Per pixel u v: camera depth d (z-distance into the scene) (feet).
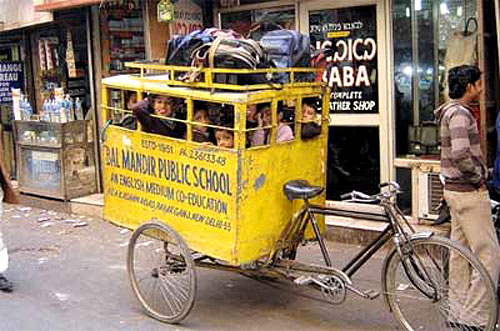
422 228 21.65
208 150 15.33
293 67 16.30
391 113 23.09
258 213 15.44
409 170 22.85
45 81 32.40
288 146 16.03
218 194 15.29
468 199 14.60
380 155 23.47
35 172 30.53
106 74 28.99
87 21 28.99
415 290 15.97
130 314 17.38
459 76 14.51
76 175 29.60
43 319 17.25
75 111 29.84
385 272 15.10
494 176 16.08
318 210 15.75
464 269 14.48
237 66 15.11
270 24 20.80
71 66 30.27
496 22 19.58
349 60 23.75
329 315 16.81
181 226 16.21
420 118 22.88
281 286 18.58
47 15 28.81
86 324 16.81
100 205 28.25
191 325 16.47
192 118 15.72
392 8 22.77
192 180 15.80
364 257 15.37
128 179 17.51
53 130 29.32
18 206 31.17
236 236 15.08
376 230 21.90
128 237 25.21
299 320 16.58
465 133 14.34
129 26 27.86
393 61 22.98
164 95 16.21
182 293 16.78
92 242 24.68
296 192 15.60
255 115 15.58
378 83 23.27
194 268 16.08
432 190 21.77
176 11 25.58
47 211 30.04
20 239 25.32
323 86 16.94
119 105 19.77
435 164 21.57
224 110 15.78
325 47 24.16
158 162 16.56
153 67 16.69
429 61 22.45
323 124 17.19
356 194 15.24
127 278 20.30
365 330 15.80
